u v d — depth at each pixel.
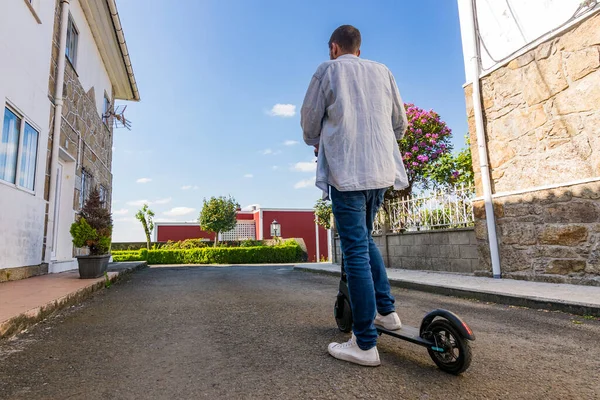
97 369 1.72
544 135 4.72
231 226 24.83
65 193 7.29
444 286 4.39
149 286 5.27
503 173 5.23
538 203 4.68
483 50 5.59
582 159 4.30
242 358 1.85
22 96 4.99
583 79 4.30
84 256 5.15
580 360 1.86
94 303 3.70
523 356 1.92
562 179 4.50
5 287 4.04
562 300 3.22
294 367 1.71
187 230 28.20
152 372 1.67
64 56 6.38
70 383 1.54
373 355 1.72
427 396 1.40
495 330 2.54
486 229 5.34
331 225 10.80
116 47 9.37
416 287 4.82
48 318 2.92
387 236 7.61
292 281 6.13
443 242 6.23
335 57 2.13
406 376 1.60
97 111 9.25
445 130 8.43
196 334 2.36
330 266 9.61
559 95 4.55
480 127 5.51
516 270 4.93
